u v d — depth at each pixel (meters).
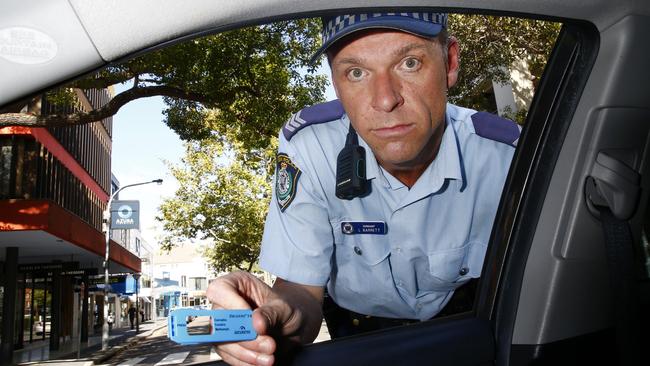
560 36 1.04
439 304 1.51
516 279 1.05
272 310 0.89
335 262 1.46
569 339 1.04
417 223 1.36
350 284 1.47
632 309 0.98
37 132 4.17
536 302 1.03
